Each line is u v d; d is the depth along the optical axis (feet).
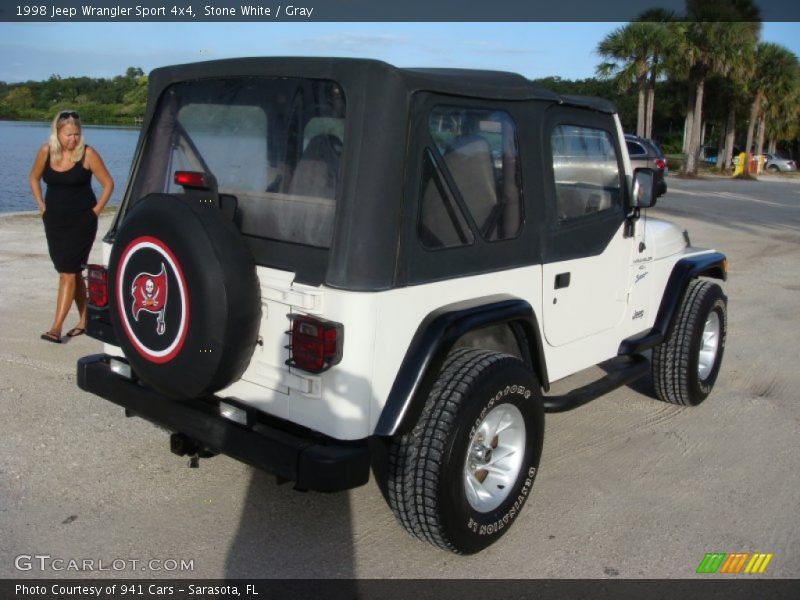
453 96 10.40
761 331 24.81
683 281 16.33
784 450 15.55
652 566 11.26
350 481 9.68
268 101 10.55
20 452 13.84
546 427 16.26
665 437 15.97
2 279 27.07
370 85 9.54
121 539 11.35
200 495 12.70
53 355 19.25
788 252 41.14
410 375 9.91
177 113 11.84
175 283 9.73
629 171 14.67
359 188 9.48
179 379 9.98
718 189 91.40
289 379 9.94
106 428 15.06
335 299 9.47
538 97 12.03
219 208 10.43
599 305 14.16
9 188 55.93
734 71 129.70
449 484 10.20
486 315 10.67
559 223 12.74
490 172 11.24
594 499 13.21
